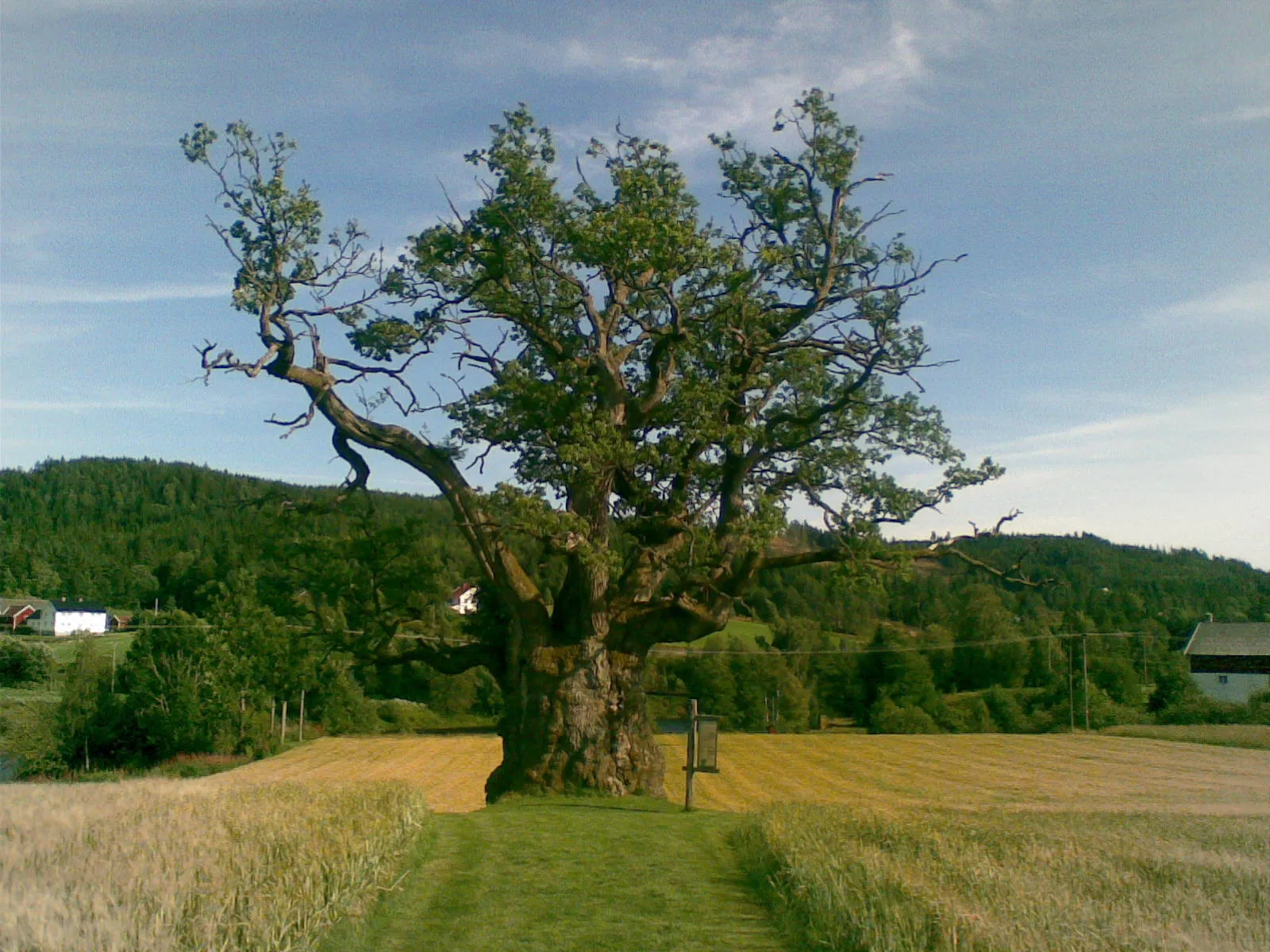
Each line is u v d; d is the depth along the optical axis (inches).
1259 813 1090.1
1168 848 684.1
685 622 1040.2
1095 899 479.2
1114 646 3400.6
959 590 4367.6
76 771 2274.9
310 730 2704.2
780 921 433.7
